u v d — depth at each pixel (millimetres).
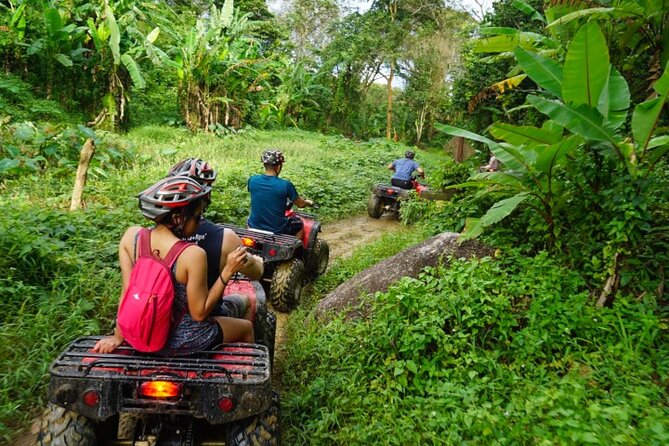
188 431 2611
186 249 2525
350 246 9320
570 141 4250
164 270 2492
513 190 5305
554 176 4906
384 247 7840
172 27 22328
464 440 2980
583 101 4340
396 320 4008
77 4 17500
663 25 6480
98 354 2547
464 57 21359
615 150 4293
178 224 2586
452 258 4887
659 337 3834
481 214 6648
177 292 2570
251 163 13047
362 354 3943
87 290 4883
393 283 4914
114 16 17438
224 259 2875
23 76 17344
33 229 5637
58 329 4301
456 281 4328
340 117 37250
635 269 4383
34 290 4699
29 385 3750
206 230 2875
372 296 4891
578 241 4750
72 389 2383
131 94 21609
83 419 2543
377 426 3146
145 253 2557
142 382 2406
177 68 20219
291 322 5227
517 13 18578
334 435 3174
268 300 6074
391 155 21969
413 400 3436
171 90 23344
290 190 6191
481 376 3666
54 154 10297
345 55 34719
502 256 4957
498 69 19594
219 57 21094
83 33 17406
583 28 3924
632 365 3494
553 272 4391
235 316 3268
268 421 2609
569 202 4992
